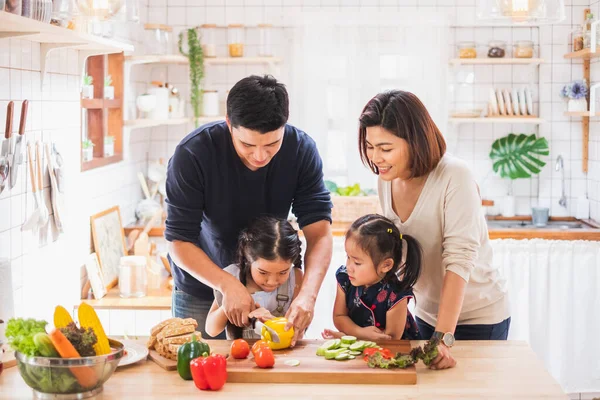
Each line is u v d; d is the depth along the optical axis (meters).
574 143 4.82
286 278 2.38
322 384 2.01
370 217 2.38
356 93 4.84
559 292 4.17
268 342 2.21
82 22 2.88
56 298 3.21
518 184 4.91
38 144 2.92
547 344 4.19
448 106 4.80
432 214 2.29
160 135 4.96
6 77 2.59
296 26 4.81
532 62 4.63
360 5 4.80
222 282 2.27
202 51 4.68
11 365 2.11
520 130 4.88
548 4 3.23
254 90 2.09
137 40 4.59
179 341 2.15
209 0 4.84
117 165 4.29
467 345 2.32
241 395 1.92
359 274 2.36
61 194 3.15
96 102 3.91
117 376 2.05
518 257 4.15
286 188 2.50
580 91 4.60
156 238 4.40
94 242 3.78
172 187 2.41
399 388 1.97
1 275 2.21
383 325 2.43
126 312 3.69
